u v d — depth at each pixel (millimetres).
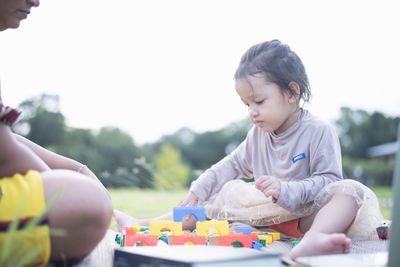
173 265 1131
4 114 1314
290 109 2232
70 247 1327
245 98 2225
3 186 1248
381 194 6152
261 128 2227
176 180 6445
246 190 2264
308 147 2174
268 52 2213
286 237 2148
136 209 3883
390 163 8703
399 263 1158
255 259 1162
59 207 1276
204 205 2439
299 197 1954
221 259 1117
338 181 1908
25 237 1216
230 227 2244
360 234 1985
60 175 1339
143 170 5984
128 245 1680
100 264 1441
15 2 1551
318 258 1347
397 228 1169
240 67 2240
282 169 2268
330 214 1785
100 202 1352
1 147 1310
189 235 1784
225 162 2537
